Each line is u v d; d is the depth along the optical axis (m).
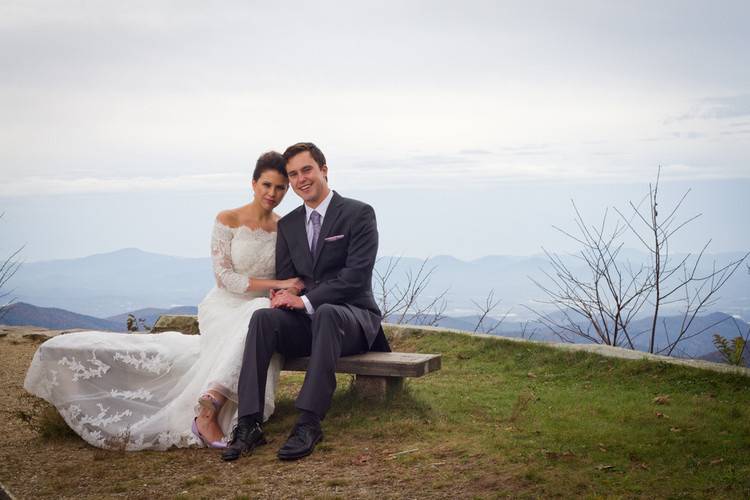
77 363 4.57
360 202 4.75
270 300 4.66
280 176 4.87
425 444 3.95
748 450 3.59
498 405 4.93
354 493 3.30
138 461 4.10
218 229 4.92
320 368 4.12
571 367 6.13
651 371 5.68
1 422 5.11
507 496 3.12
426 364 4.55
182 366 4.67
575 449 3.67
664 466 3.39
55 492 3.60
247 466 3.84
